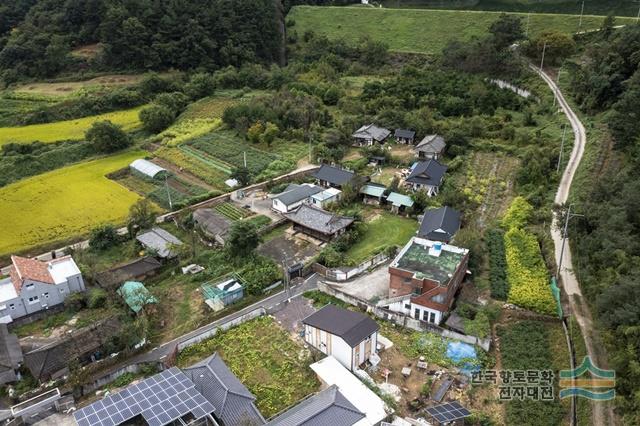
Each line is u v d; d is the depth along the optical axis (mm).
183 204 67625
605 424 32906
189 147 87438
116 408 33781
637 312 35312
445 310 43625
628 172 56125
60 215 65812
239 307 48094
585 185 62219
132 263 53781
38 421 35594
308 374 39531
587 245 47094
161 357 41656
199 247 59250
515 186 68625
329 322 40562
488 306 44469
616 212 47750
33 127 92938
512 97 95875
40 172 79500
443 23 133750
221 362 39344
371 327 40000
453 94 98750
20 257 52469
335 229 57688
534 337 41844
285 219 63531
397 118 89375
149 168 77438
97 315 47688
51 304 48844
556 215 54500
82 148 85500
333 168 72312
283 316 46500
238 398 35344
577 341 40219
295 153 83438
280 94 99438
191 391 35219
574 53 107250
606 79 80125
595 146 70188
